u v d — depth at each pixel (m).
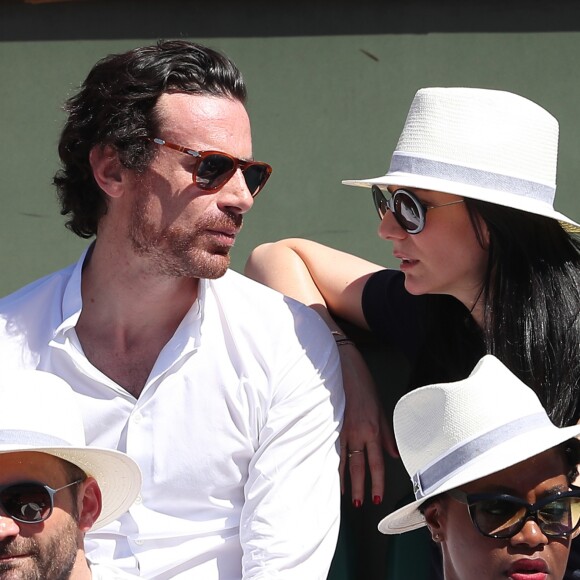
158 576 11.55
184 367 11.72
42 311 11.95
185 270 11.44
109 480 10.22
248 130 11.72
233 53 17.64
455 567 9.82
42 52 17.78
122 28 17.69
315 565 11.46
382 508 12.46
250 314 12.07
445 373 12.02
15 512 9.51
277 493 11.56
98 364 11.82
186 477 11.69
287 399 11.84
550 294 11.38
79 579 9.95
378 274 13.06
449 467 9.62
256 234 17.70
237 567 11.72
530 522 9.44
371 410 12.36
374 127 17.50
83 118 11.79
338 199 17.56
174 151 11.30
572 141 17.25
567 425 11.37
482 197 11.15
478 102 11.53
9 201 17.89
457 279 11.62
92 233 12.22
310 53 17.55
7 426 9.66
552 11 17.22
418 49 17.44
